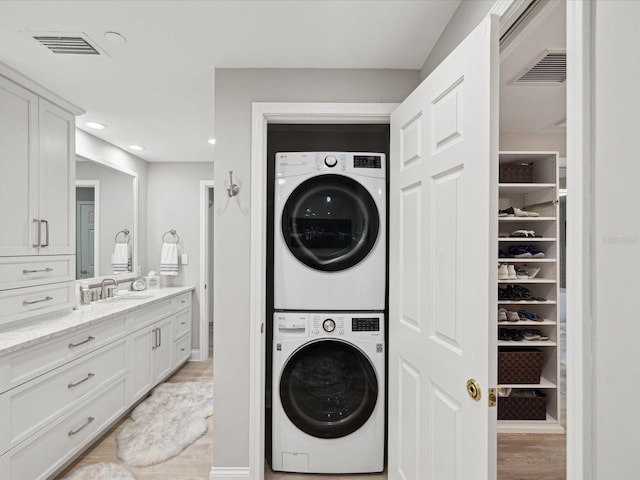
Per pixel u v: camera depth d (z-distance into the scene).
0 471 1.72
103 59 1.98
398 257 1.87
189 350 4.35
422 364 1.58
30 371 1.90
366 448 2.12
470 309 1.21
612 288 0.66
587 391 0.71
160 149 3.92
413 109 1.69
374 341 2.12
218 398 2.05
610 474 0.66
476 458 1.17
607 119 0.67
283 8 1.56
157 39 1.79
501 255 2.74
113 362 2.68
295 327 2.11
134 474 2.17
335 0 1.51
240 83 2.07
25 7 1.53
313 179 2.14
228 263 2.06
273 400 2.14
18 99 2.13
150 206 4.55
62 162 2.50
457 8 1.58
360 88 2.09
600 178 0.69
